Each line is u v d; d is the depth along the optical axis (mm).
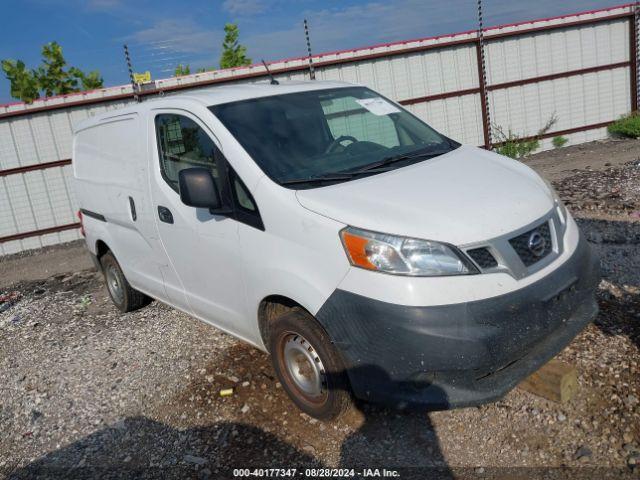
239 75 11805
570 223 3523
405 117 4574
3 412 4379
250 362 4336
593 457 2959
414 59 12836
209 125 3863
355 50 12344
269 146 3730
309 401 3484
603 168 10211
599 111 14242
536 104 13820
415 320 2814
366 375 2986
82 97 11234
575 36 13680
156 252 4562
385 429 3383
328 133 4117
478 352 2809
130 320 5695
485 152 4137
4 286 8742
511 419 3303
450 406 2854
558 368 3357
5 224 11375
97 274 8266
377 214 3059
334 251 3059
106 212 5219
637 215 6664
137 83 11328
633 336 3898
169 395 4121
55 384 4621
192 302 4336
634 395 3318
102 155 5250
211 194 3533
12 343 5719
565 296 3172
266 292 3439
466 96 13328
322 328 3213
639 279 4801
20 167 11242
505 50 13336
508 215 3102
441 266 2883
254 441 3475
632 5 13750
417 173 3572
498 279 2920
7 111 10953
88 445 3746
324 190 3354
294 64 12055
